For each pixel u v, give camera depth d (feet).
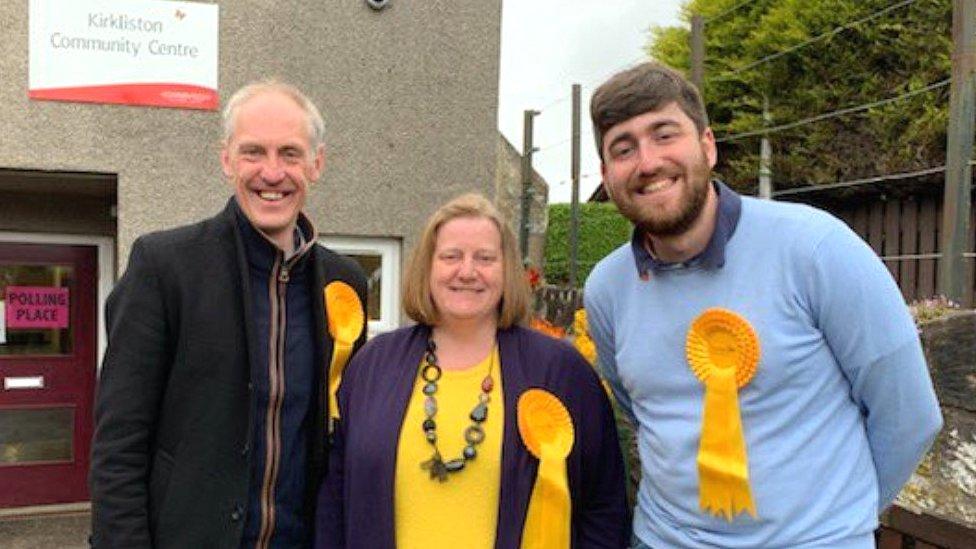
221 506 6.42
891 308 5.67
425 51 15.76
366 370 6.98
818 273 5.65
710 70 25.11
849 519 5.66
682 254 6.04
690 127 5.88
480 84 16.06
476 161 16.08
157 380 6.46
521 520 6.36
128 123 14.43
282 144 6.72
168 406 6.50
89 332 18.58
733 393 5.72
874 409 5.87
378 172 15.61
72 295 18.47
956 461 7.36
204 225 6.85
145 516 6.35
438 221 6.93
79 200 18.30
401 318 16.02
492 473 6.41
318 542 6.84
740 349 5.72
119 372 6.38
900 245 19.85
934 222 18.92
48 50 14.01
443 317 6.94
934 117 19.17
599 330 7.02
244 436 6.52
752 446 5.73
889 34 21.11
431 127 15.84
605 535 6.98
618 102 5.93
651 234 6.04
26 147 14.02
